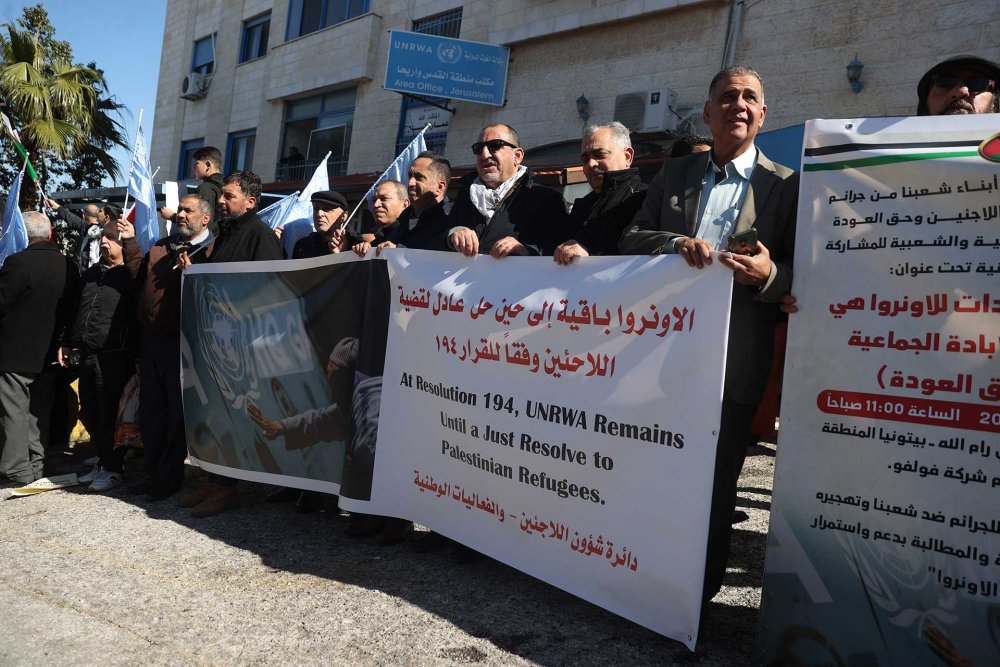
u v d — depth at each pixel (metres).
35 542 3.77
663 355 2.56
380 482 3.56
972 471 2.11
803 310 2.40
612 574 2.66
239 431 4.26
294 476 4.02
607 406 2.69
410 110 14.28
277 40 17.61
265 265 4.17
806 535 2.35
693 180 2.90
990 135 2.17
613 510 2.66
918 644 2.16
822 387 2.35
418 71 12.41
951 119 2.23
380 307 3.63
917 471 2.19
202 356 4.47
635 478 2.60
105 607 2.96
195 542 3.76
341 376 3.82
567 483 2.81
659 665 2.50
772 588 2.40
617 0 10.80
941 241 2.20
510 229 3.60
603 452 2.70
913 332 2.22
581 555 2.76
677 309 2.54
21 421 4.91
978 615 2.08
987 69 2.76
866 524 2.26
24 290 4.90
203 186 5.72
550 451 2.87
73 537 3.84
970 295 2.14
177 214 4.79
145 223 5.84
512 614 2.89
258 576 3.29
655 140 9.81
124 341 4.88
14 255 4.95
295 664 2.50
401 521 3.72
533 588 3.17
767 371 2.67
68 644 2.64
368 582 3.22
